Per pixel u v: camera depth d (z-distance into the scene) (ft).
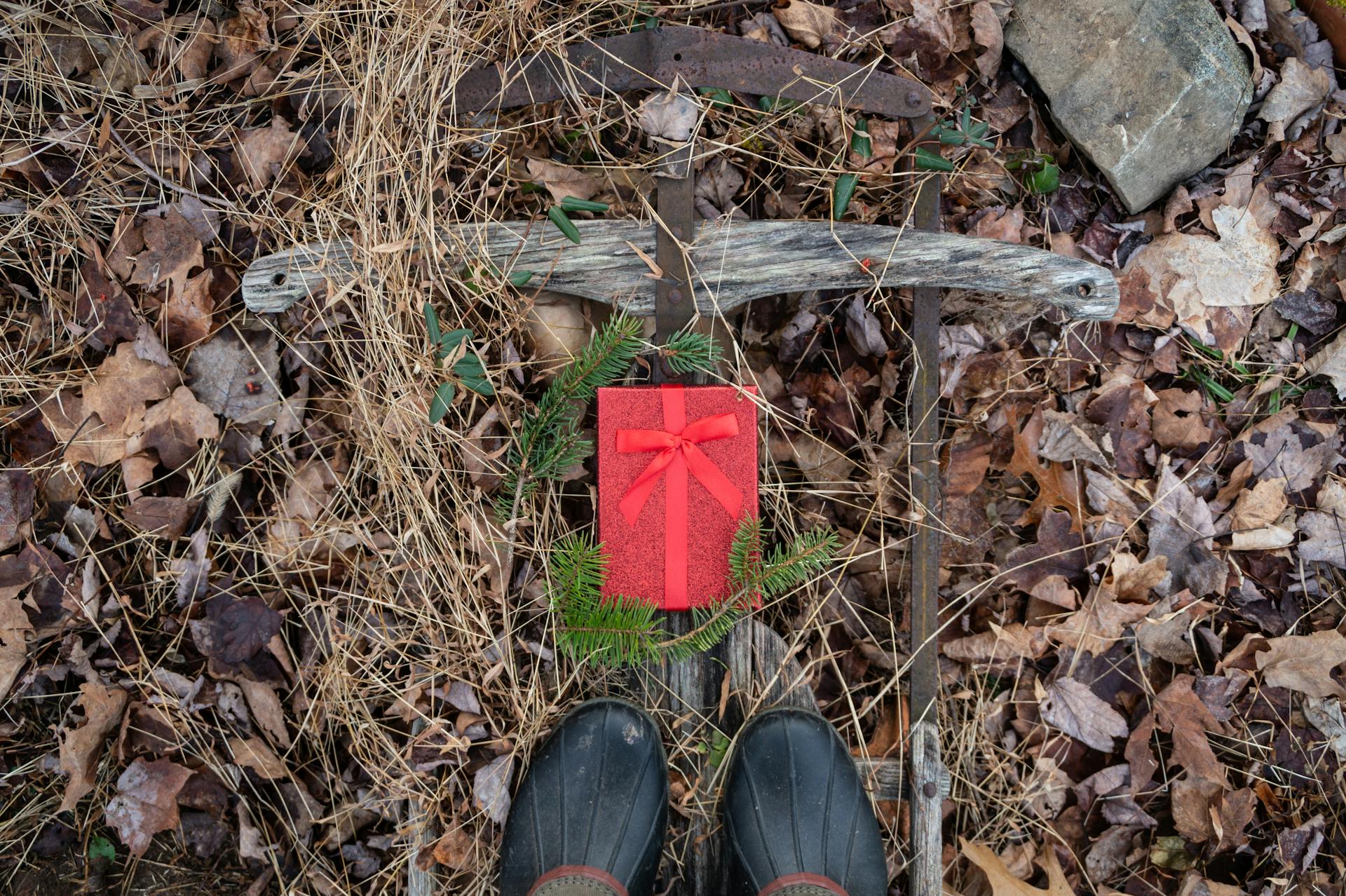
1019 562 4.72
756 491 4.08
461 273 4.25
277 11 4.62
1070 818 4.69
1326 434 4.89
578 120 4.50
